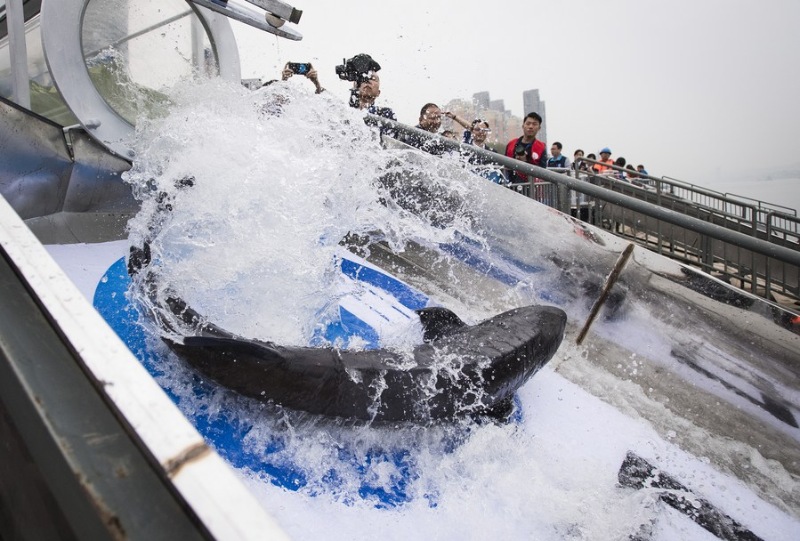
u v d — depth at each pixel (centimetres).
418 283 451
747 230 740
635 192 791
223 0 383
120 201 394
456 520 236
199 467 86
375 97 523
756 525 294
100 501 86
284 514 213
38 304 117
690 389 385
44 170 349
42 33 331
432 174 454
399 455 257
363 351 252
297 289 307
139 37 390
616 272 418
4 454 120
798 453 356
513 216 450
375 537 217
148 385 97
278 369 216
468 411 272
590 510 263
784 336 367
